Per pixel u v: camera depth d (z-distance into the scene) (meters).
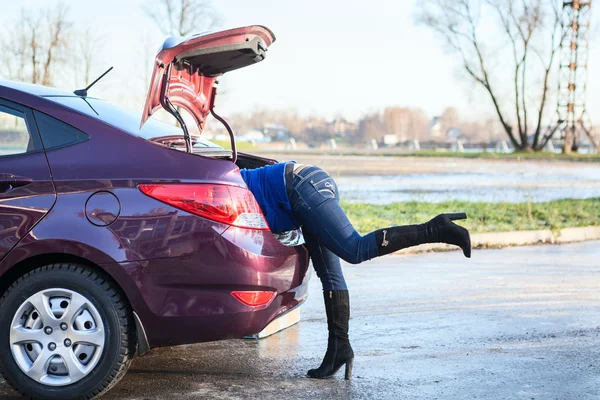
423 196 17.27
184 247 3.81
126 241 3.81
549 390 4.23
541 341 5.29
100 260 3.80
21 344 3.92
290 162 4.39
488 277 7.88
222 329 3.87
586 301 6.68
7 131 4.04
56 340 3.88
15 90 4.11
